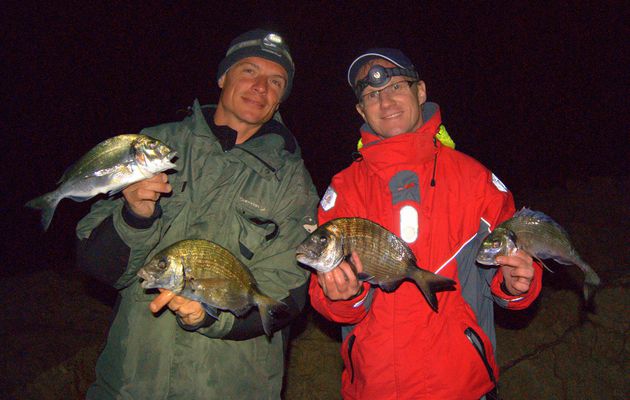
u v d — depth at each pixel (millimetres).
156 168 777
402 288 922
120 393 859
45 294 2002
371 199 981
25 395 1546
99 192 797
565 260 887
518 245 848
